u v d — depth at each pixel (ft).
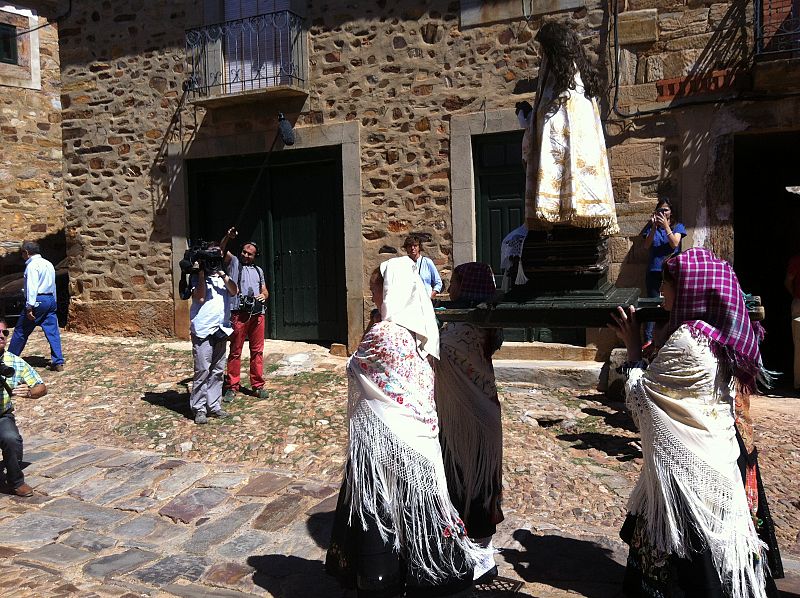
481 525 10.96
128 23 32.12
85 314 33.76
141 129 32.27
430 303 10.02
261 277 22.80
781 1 22.81
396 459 9.40
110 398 22.77
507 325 10.28
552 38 10.18
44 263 26.32
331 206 30.01
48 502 15.30
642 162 24.81
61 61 33.42
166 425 20.02
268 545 13.12
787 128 23.26
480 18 26.58
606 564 12.06
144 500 15.25
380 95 28.22
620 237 25.12
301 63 29.22
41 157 45.24
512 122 26.27
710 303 9.06
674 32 24.21
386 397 9.49
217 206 32.17
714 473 8.97
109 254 33.24
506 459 17.16
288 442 18.48
